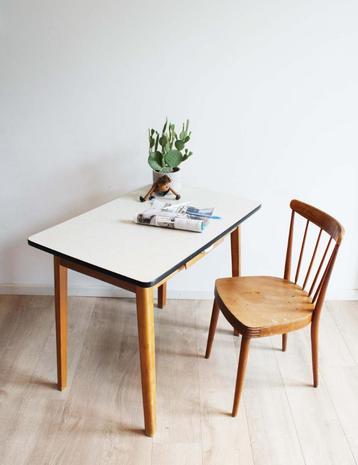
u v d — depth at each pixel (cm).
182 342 246
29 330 251
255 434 195
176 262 174
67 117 246
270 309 200
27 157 255
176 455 185
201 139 249
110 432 194
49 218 269
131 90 241
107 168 257
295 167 254
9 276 281
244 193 261
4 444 188
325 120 244
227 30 229
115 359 233
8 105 244
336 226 194
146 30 230
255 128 246
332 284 280
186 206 216
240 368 194
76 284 281
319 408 208
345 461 185
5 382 218
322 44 230
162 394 213
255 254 274
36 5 226
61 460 182
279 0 223
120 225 202
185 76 238
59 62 236
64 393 212
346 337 252
